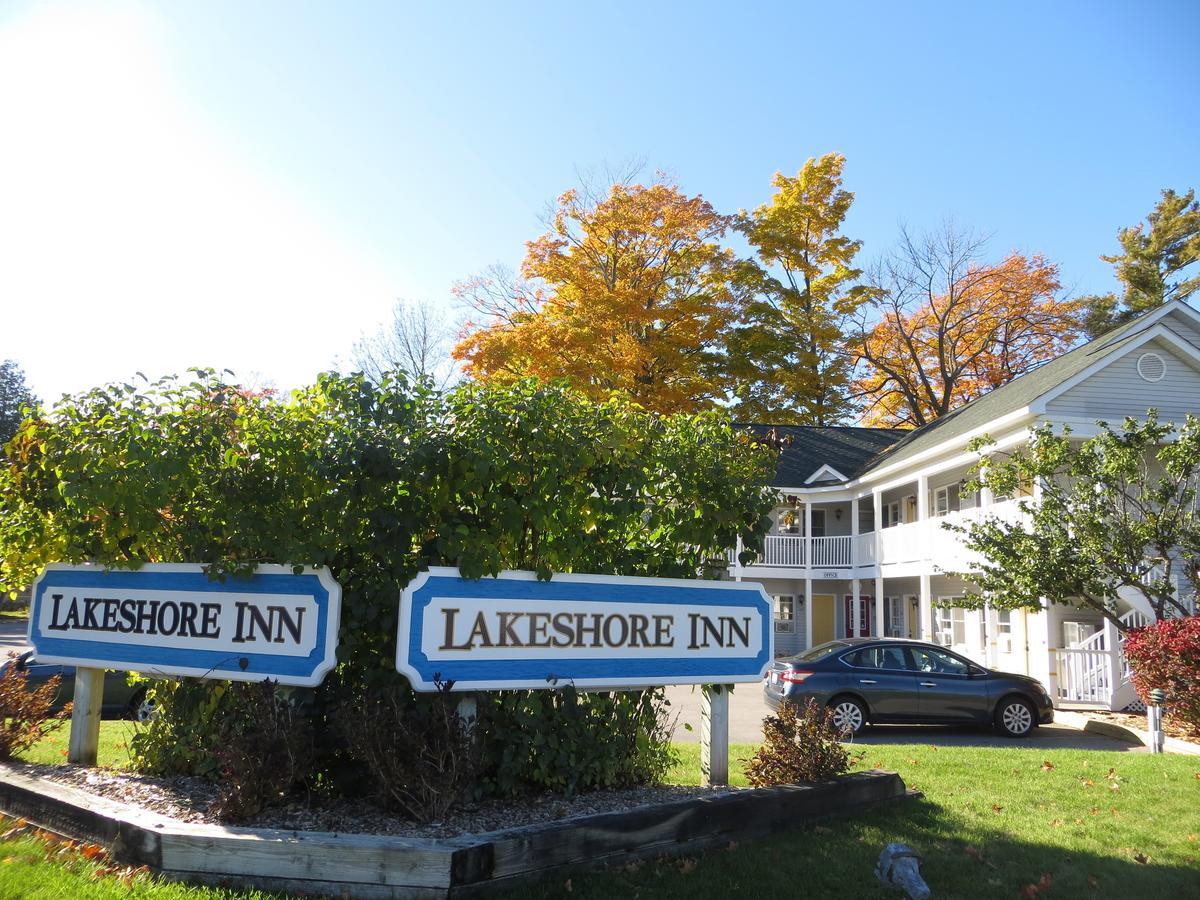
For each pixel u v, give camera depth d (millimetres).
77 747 6625
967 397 42250
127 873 4629
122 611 6234
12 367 58000
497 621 5562
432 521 5609
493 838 4746
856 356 41062
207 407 5703
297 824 4996
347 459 5145
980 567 14953
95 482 5406
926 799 7070
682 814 5492
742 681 6535
